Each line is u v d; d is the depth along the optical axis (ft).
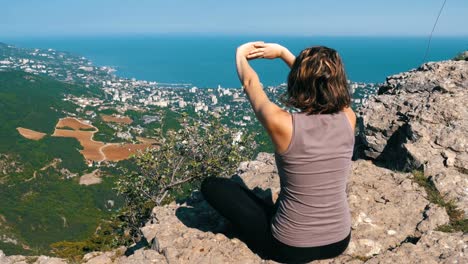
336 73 9.93
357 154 25.88
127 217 45.14
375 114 24.82
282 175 10.60
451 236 14.11
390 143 23.89
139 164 44.68
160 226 16.87
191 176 45.01
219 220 16.74
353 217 15.85
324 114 10.14
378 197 17.43
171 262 13.83
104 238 44.29
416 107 23.52
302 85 10.05
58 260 23.27
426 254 13.35
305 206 10.43
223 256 13.71
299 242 10.68
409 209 16.51
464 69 25.50
